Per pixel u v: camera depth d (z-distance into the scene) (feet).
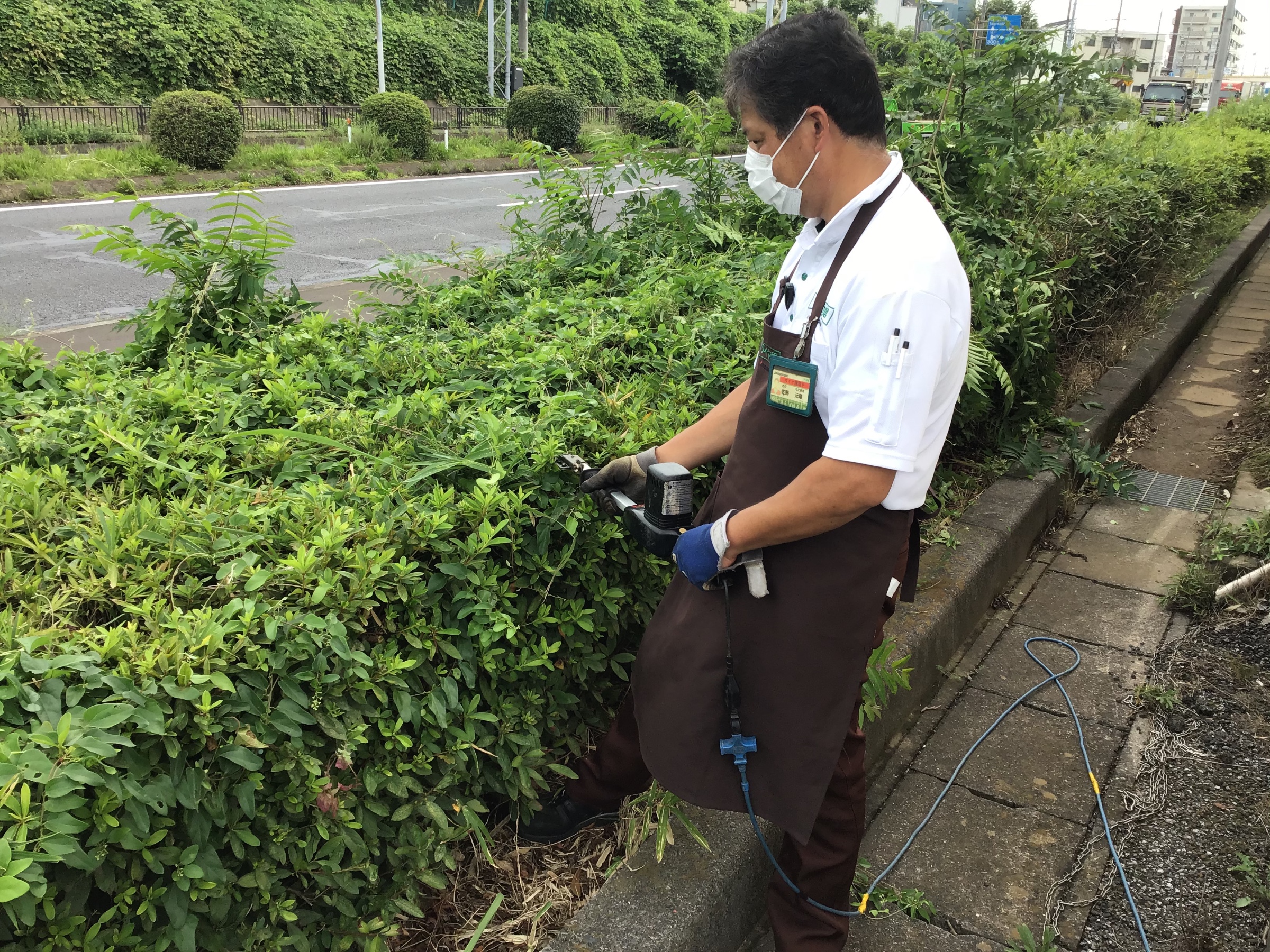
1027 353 13.47
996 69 15.25
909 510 5.28
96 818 4.39
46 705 4.44
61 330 23.90
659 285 12.05
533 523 6.80
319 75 91.25
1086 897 7.36
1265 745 8.98
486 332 11.59
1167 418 18.60
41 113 66.33
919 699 9.78
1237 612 11.20
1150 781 8.61
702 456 6.51
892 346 4.73
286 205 48.62
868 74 5.00
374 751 5.77
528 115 81.92
